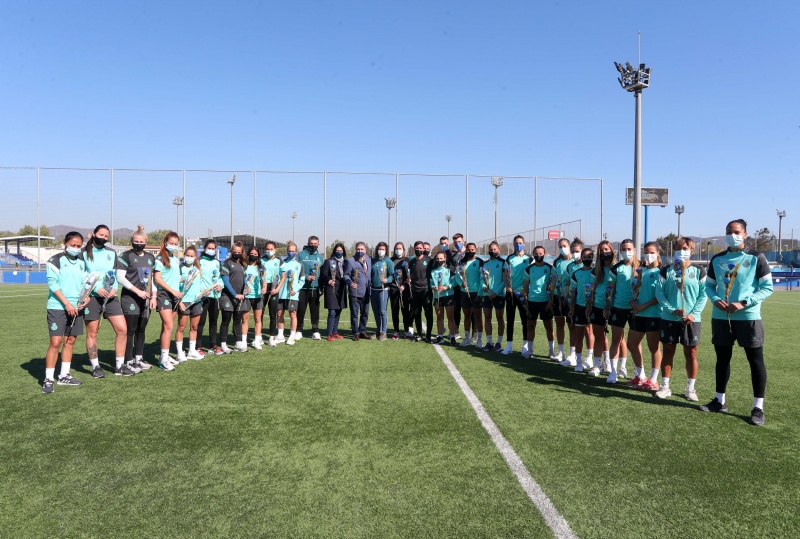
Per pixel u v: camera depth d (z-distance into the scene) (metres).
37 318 11.35
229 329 10.30
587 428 4.22
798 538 2.55
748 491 3.08
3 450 3.66
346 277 8.98
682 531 2.61
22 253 38.09
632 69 14.33
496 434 4.04
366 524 2.65
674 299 5.11
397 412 4.62
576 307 6.58
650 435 4.07
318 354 7.57
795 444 3.89
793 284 33.06
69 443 3.81
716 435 4.09
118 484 3.12
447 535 2.55
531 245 21.30
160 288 6.40
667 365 5.25
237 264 7.60
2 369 6.31
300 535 2.54
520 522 2.68
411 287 8.92
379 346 8.35
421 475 3.26
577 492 3.04
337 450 3.68
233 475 3.25
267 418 4.43
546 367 6.82
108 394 5.20
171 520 2.69
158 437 3.94
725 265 4.66
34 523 2.66
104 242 5.85
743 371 6.68
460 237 9.09
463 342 8.64
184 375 6.11
